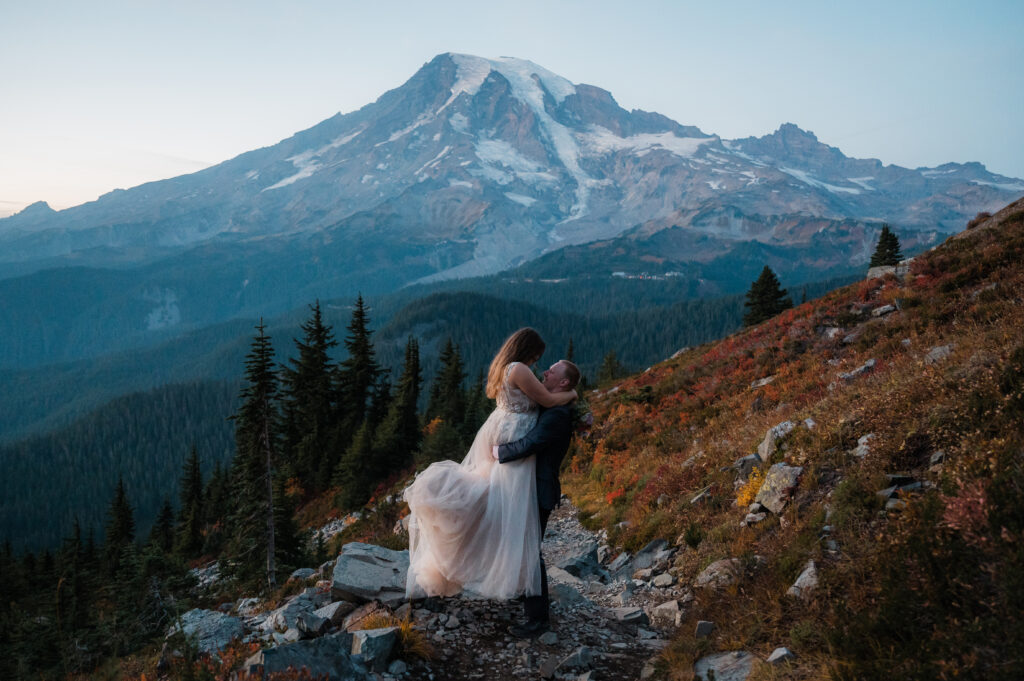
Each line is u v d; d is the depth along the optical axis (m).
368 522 25.30
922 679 3.08
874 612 3.80
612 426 21.84
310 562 28.58
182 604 6.43
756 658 4.28
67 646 6.61
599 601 7.58
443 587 4.80
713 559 7.12
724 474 9.70
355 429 63.62
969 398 5.69
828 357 16.48
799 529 5.91
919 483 5.39
